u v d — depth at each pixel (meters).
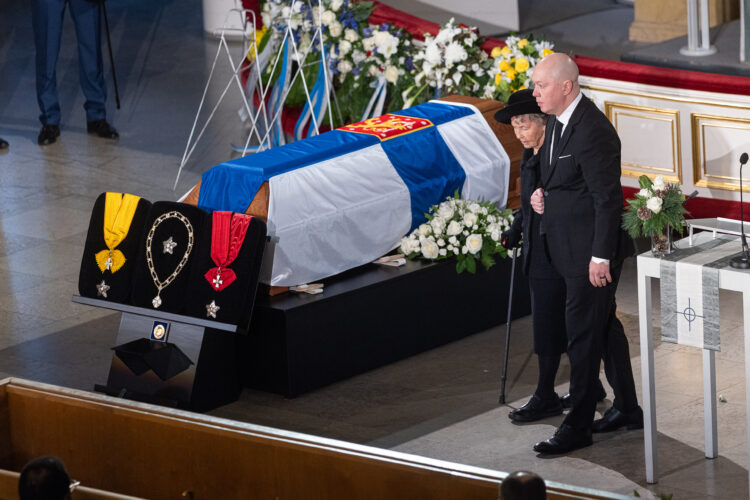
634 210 14.58
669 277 14.20
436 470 10.64
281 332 17.33
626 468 15.05
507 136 21.11
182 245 17.19
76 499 10.34
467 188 20.25
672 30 29.48
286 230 17.62
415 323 18.94
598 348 15.45
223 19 41.03
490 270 19.75
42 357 19.34
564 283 16.14
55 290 22.20
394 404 17.33
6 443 13.07
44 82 31.12
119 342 17.47
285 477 11.56
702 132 22.38
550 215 15.53
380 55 25.42
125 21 44.28
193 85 36.06
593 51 28.91
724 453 15.33
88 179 28.42
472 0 30.55
